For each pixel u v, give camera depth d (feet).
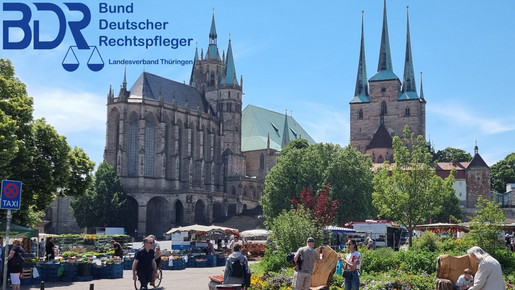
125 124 550.36
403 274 114.42
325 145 406.21
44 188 180.34
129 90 586.04
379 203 229.04
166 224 558.97
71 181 203.62
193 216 554.87
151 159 564.30
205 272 167.02
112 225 495.41
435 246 187.42
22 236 151.02
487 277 58.18
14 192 87.61
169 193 561.02
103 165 510.58
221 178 652.07
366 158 433.89
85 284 128.36
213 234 276.62
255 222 545.85
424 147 228.43
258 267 148.46
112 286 123.95
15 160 170.09
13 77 198.80
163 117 568.00
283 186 392.88
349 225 277.03
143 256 93.97
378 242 262.67
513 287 101.86
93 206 489.26
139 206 539.29
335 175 377.30
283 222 152.87
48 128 183.62
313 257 82.64
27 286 124.06
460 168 625.00
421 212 222.89
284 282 104.17
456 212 477.77
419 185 222.89
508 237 229.04
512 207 560.20
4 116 162.61
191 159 593.01
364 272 123.34
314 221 161.58
